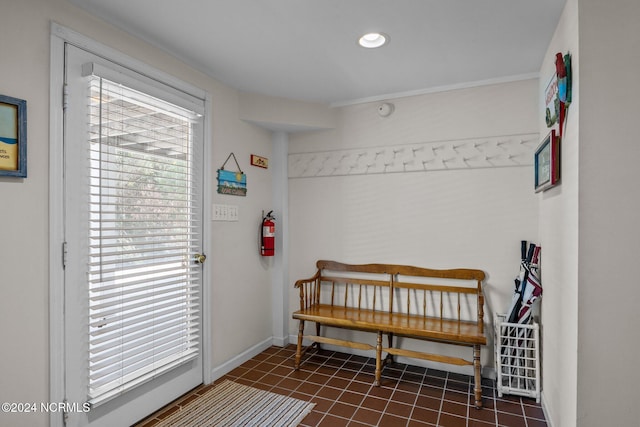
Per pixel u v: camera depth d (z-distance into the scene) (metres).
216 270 2.63
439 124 2.81
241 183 2.91
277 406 2.23
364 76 2.59
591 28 1.44
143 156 2.05
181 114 2.29
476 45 2.11
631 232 1.39
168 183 2.21
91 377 1.76
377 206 3.04
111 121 1.87
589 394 1.44
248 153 3.01
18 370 1.50
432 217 2.84
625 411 1.40
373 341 3.04
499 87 2.62
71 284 1.69
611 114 1.42
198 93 2.46
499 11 1.75
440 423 2.05
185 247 2.28
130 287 1.98
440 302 2.76
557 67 1.62
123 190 1.94
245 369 2.78
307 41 2.08
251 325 3.04
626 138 1.40
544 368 2.21
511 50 2.17
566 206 1.68
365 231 3.08
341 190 3.18
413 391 2.43
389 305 2.94
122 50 1.93
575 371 1.49
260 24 1.89
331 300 3.16
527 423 2.05
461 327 2.50
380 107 2.94
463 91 2.73
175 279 2.26
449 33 1.97
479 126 2.68
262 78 2.63
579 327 1.45
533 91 2.53
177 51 2.21
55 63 1.62
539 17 1.80
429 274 2.81
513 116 2.58
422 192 2.88
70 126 1.68
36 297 1.56
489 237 2.67
